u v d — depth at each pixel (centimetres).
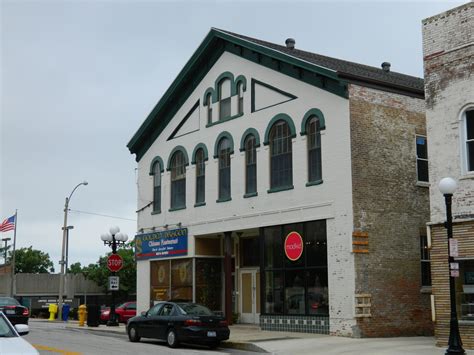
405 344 1981
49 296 6444
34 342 2269
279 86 2605
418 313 2350
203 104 3016
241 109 2803
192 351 1994
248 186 2717
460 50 1936
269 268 2575
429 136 1995
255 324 2873
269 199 2586
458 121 1922
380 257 2291
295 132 2502
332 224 2309
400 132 2425
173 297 3086
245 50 2794
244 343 2073
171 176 3194
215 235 2989
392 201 2355
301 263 2434
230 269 2811
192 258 2984
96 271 6425
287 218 2491
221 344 2167
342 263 2258
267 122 2641
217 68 2953
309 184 2414
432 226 1966
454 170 1916
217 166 2884
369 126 2339
